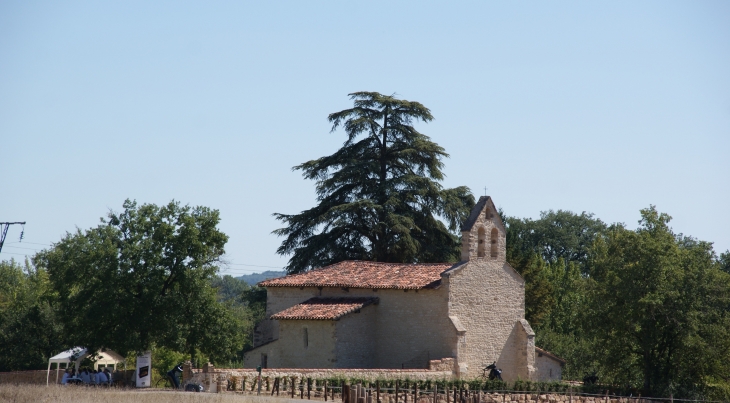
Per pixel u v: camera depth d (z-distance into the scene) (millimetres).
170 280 56500
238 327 58594
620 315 57844
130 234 55969
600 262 60844
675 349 57656
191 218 56156
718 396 57781
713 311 57312
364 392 40875
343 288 54062
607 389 54781
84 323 53938
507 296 54531
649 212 62344
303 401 40281
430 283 52688
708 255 60312
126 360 65562
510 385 50000
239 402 37531
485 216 54531
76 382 50031
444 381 48000
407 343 52531
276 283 55156
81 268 54469
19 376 57562
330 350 50406
